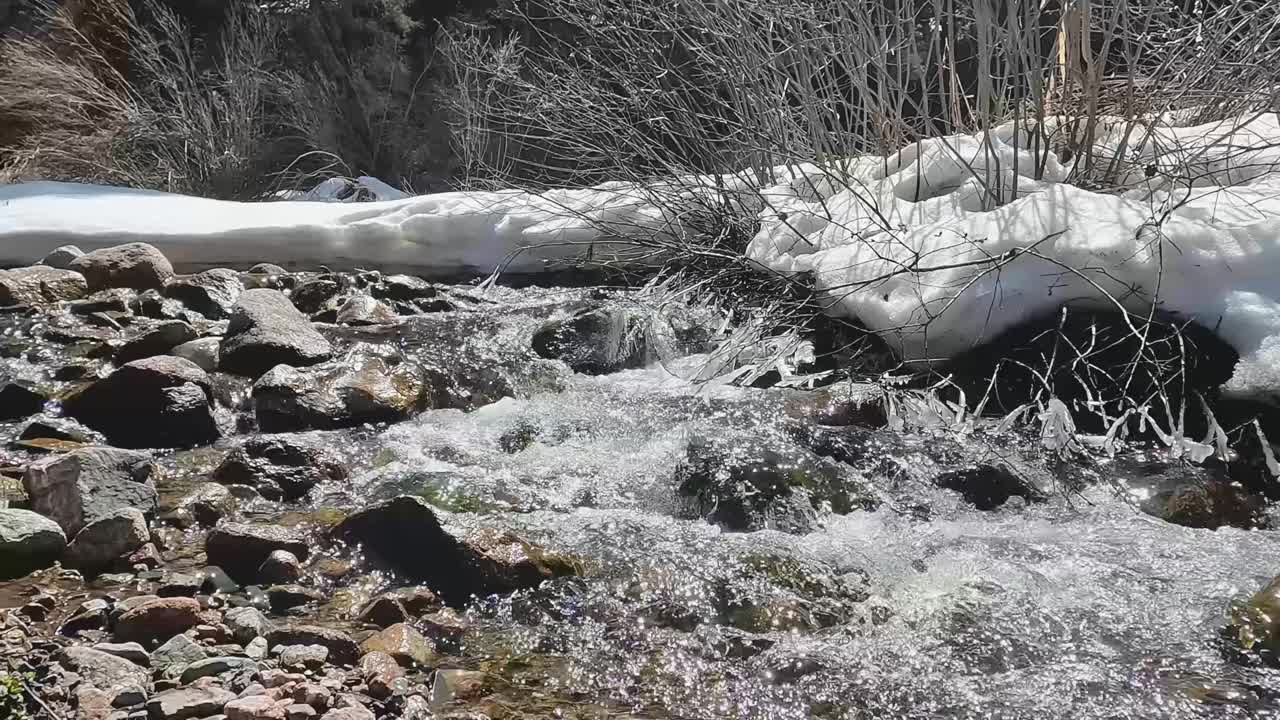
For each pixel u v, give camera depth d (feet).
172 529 10.91
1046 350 14.48
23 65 33.42
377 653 8.44
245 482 11.96
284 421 14.06
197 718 7.46
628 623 9.25
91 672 7.91
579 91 21.98
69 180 31.35
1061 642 8.89
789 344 15.80
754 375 15.29
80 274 18.80
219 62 35.09
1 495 11.05
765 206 18.85
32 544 9.96
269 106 34.53
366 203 23.00
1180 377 13.83
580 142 22.88
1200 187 16.39
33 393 14.28
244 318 16.05
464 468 12.69
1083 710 7.98
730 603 9.48
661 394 14.93
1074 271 14.03
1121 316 14.39
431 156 32.42
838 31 19.84
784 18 19.02
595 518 11.17
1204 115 18.35
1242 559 10.33
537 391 15.58
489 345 16.76
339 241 21.20
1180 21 17.02
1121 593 9.62
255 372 15.29
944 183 17.62
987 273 14.80
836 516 11.37
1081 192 15.55
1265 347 13.35
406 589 9.64
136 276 19.20
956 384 14.61
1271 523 11.63
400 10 33.32
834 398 14.05
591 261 20.49
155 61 34.94
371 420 14.30
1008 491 11.98
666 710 8.05
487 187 26.18
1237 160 16.71
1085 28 16.37
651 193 20.30
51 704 7.55
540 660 8.73
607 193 21.65
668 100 20.93
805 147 20.06
